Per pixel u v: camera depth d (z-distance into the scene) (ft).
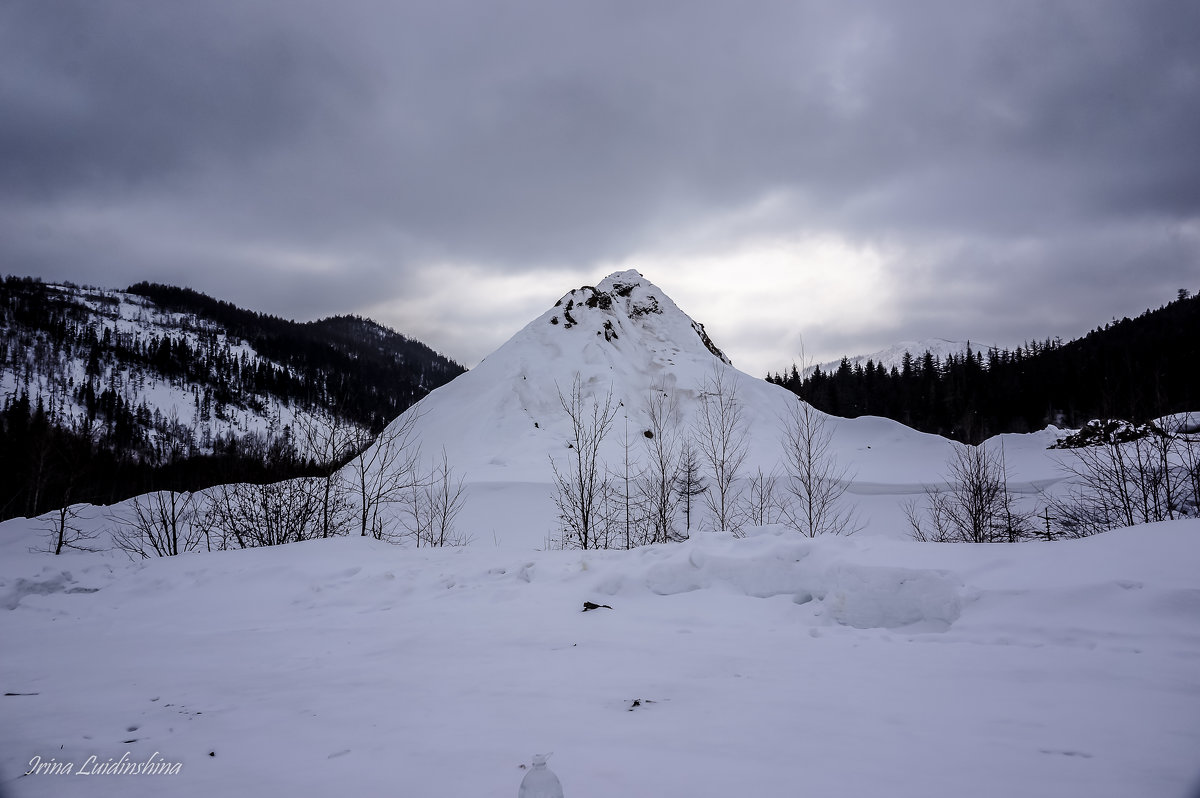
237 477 59.21
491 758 10.77
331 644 21.04
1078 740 11.02
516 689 15.03
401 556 34.86
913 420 257.96
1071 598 19.20
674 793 9.11
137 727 13.41
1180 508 46.96
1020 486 84.64
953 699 13.43
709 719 12.53
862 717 12.46
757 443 132.26
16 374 416.05
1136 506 48.65
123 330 587.27
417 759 10.88
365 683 16.12
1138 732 11.32
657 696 14.19
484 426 140.15
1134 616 17.85
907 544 25.44
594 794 9.12
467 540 67.21
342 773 10.37
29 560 35.83
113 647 21.95
